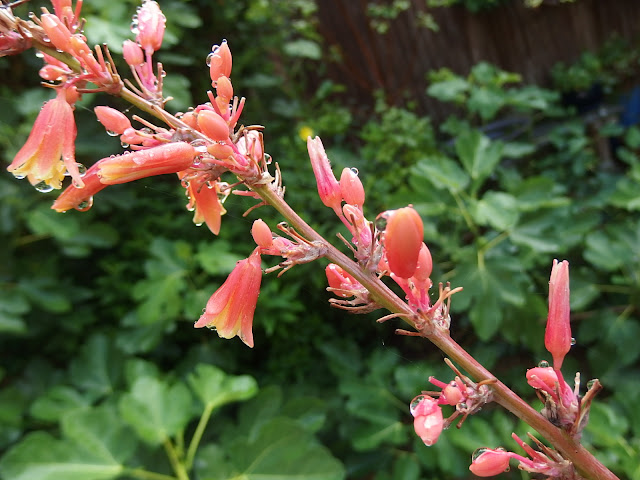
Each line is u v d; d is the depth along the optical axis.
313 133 0.67
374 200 0.61
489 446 0.39
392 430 0.44
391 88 1.07
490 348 0.51
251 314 0.17
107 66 0.16
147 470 0.35
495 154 0.52
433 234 0.50
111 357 0.43
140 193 0.52
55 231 0.43
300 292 0.53
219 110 0.16
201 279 0.47
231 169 0.15
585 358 0.58
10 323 0.40
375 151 0.71
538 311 0.48
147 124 0.16
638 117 1.03
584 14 1.16
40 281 0.43
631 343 0.51
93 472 0.32
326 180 0.16
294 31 0.88
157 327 0.46
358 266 0.15
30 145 0.16
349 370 0.49
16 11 0.36
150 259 0.49
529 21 1.13
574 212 0.68
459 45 1.12
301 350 0.52
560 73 1.12
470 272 0.48
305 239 0.16
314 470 0.34
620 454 0.36
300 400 0.42
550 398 0.14
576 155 0.85
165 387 0.36
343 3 1.02
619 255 0.52
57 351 0.49
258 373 0.54
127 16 0.47
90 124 0.39
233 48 0.72
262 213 0.36
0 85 0.46
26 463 0.31
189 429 0.44
